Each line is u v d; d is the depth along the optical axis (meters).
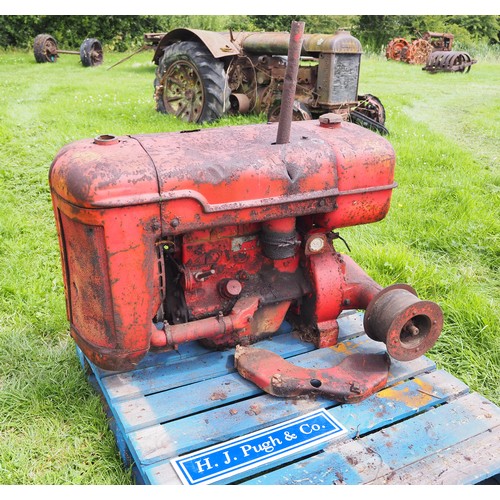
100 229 2.14
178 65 7.73
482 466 2.22
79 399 2.75
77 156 2.20
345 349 2.88
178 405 2.46
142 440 2.28
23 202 5.00
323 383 2.53
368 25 22.72
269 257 2.67
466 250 4.38
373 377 2.59
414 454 2.27
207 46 7.27
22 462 2.43
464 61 15.30
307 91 7.30
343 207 2.56
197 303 2.64
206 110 7.53
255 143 2.49
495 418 2.46
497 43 26.55
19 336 3.19
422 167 6.26
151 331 2.41
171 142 2.42
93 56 14.41
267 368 2.59
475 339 3.26
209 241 2.58
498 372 3.03
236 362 2.65
